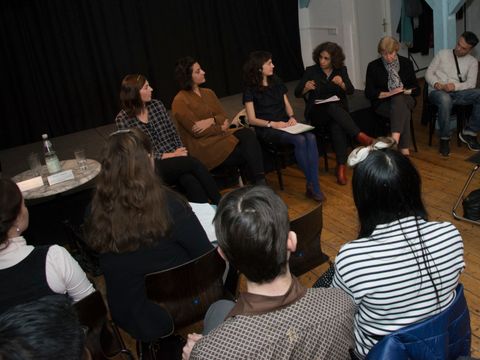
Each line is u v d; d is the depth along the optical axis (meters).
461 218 3.04
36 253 1.44
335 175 4.05
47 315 0.71
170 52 5.88
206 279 1.69
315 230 1.96
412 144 4.45
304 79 4.02
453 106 4.20
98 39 5.45
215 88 6.30
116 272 1.60
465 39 4.06
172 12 5.78
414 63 6.71
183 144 3.57
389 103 4.17
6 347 0.67
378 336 1.26
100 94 5.61
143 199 1.53
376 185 1.20
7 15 5.00
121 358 1.95
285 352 0.85
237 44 6.29
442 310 1.17
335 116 3.77
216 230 0.99
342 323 0.92
